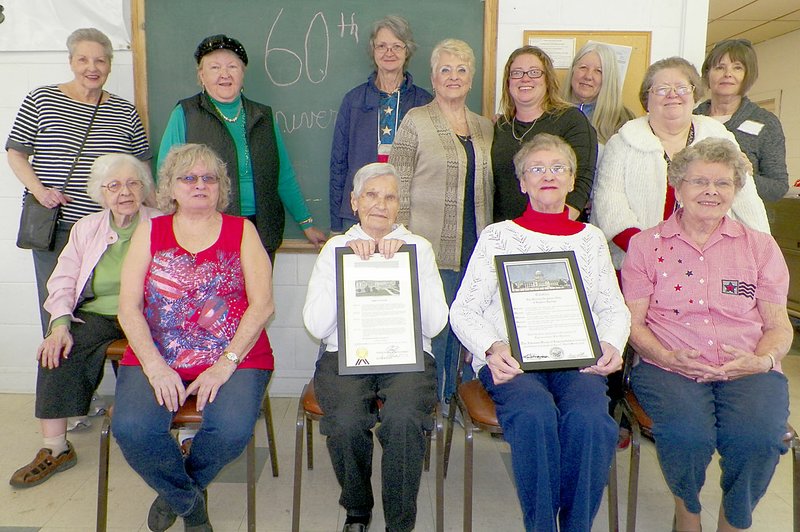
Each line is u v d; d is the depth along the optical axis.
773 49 7.37
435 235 2.45
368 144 2.70
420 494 2.23
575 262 1.90
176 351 1.92
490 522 2.07
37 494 2.20
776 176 2.58
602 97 2.69
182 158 1.93
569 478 1.72
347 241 1.99
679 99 2.18
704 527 2.04
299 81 2.97
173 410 1.78
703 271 1.91
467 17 2.92
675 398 1.80
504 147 2.47
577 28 2.92
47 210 2.58
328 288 1.94
